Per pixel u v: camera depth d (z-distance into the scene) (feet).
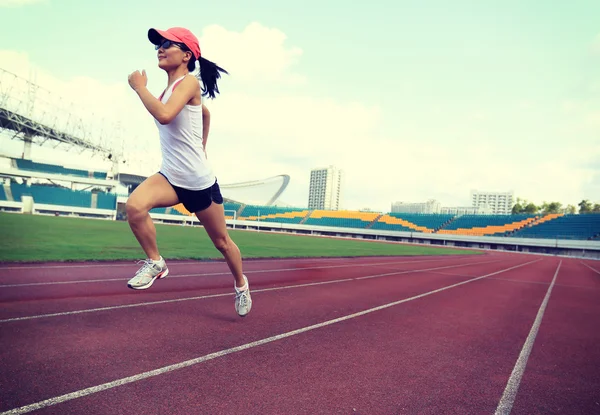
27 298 14.78
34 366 8.06
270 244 72.08
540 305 22.68
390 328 14.02
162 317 13.03
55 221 90.89
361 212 227.61
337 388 8.19
